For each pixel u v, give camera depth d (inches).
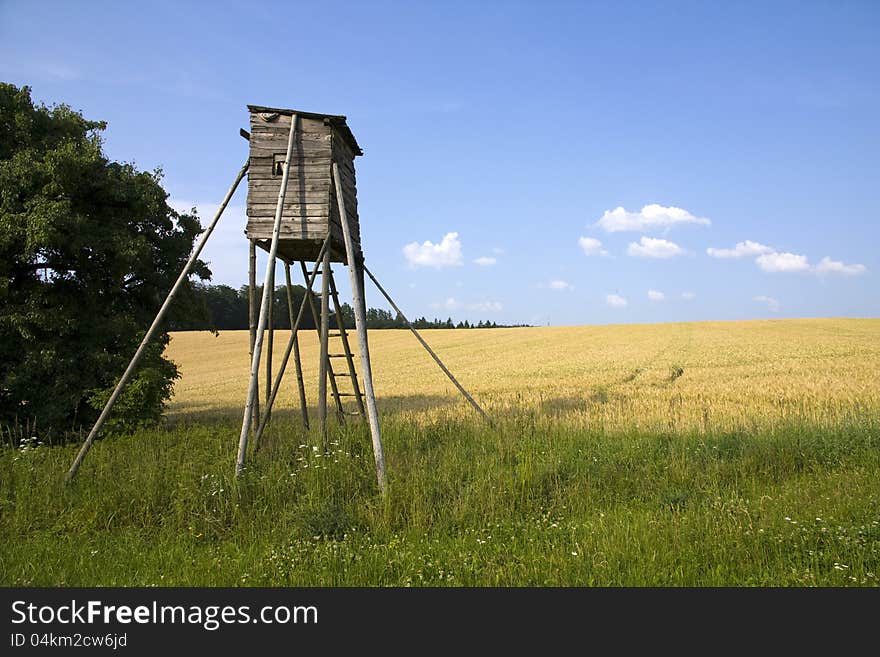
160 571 265.9
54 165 666.2
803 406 666.2
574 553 259.3
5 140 711.7
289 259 568.1
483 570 253.1
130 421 666.2
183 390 1557.6
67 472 403.9
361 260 563.5
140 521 333.7
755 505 311.7
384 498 334.3
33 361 673.0
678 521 292.7
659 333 3021.7
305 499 342.3
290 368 2095.2
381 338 3235.7
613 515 315.6
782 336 2469.2
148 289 802.2
